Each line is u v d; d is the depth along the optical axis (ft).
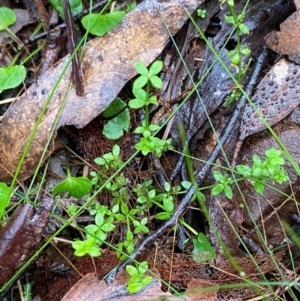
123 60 0.80
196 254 0.76
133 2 0.91
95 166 0.83
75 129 0.84
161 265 0.75
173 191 0.79
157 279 0.71
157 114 0.84
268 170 0.71
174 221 0.75
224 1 0.82
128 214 0.76
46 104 0.75
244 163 0.80
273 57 0.83
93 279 0.72
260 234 0.75
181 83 0.84
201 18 0.85
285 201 0.77
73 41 0.81
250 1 0.86
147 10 0.82
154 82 0.67
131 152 0.82
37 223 0.70
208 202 0.79
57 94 0.79
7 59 0.91
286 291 0.77
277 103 0.78
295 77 0.78
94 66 0.80
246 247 0.75
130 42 0.81
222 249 0.77
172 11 0.82
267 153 0.72
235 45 0.84
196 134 0.82
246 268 0.75
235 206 0.78
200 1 0.83
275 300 0.74
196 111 0.82
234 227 0.78
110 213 0.76
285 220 0.79
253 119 0.78
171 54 0.86
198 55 0.85
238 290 0.74
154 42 0.81
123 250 0.77
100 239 0.71
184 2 0.82
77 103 0.79
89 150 0.83
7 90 0.88
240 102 0.79
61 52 0.88
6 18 0.91
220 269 0.75
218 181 0.75
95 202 0.81
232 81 0.81
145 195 0.79
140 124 0.83
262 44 0.83
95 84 0.79
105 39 0.81
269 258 0.75
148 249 0.76
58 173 0.85
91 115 0.78
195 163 0.82
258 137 0.79
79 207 0.81
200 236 0.77
